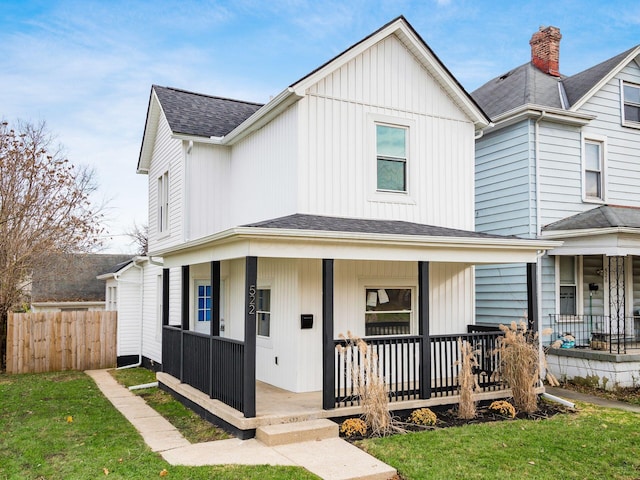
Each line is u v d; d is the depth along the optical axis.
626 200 13.94
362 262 9.98
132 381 13.02
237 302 11.50
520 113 12.59
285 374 9.38
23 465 6.14
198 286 13.14
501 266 13.12
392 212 10.54
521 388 8.79
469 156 11.55
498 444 6.86
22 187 16.67
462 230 10.65
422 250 8.67
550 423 8.01
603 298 13.18
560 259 12.82
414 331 10.49
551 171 12.88
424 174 10.96
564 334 12.45
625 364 10.91
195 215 12.62
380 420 7.33
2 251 16.06
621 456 6.52
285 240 7.50
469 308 11.13
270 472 5.72
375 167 10.45
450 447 6.70
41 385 12.42
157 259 14.90
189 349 10.02
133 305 16.80
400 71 10.85
